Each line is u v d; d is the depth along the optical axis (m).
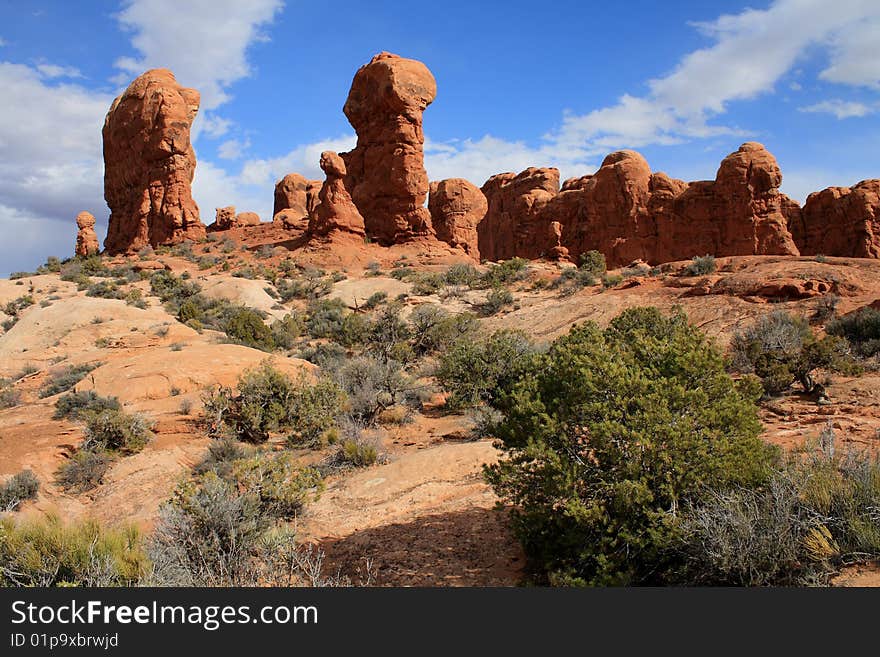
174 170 63.97
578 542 5.71
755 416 6.37
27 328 30.75
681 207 56.53
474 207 71.31
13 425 16.78
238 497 8.12
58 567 5.71
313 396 15.54
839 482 5.18
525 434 6.56
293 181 85.06
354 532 8.55
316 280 47.22
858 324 18.75
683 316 16.69
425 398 18.95
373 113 60.22
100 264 57.28
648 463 5.69
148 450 14.05
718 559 4.84
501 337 18.42
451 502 9.19
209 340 29.27
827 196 55.88
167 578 5.87
